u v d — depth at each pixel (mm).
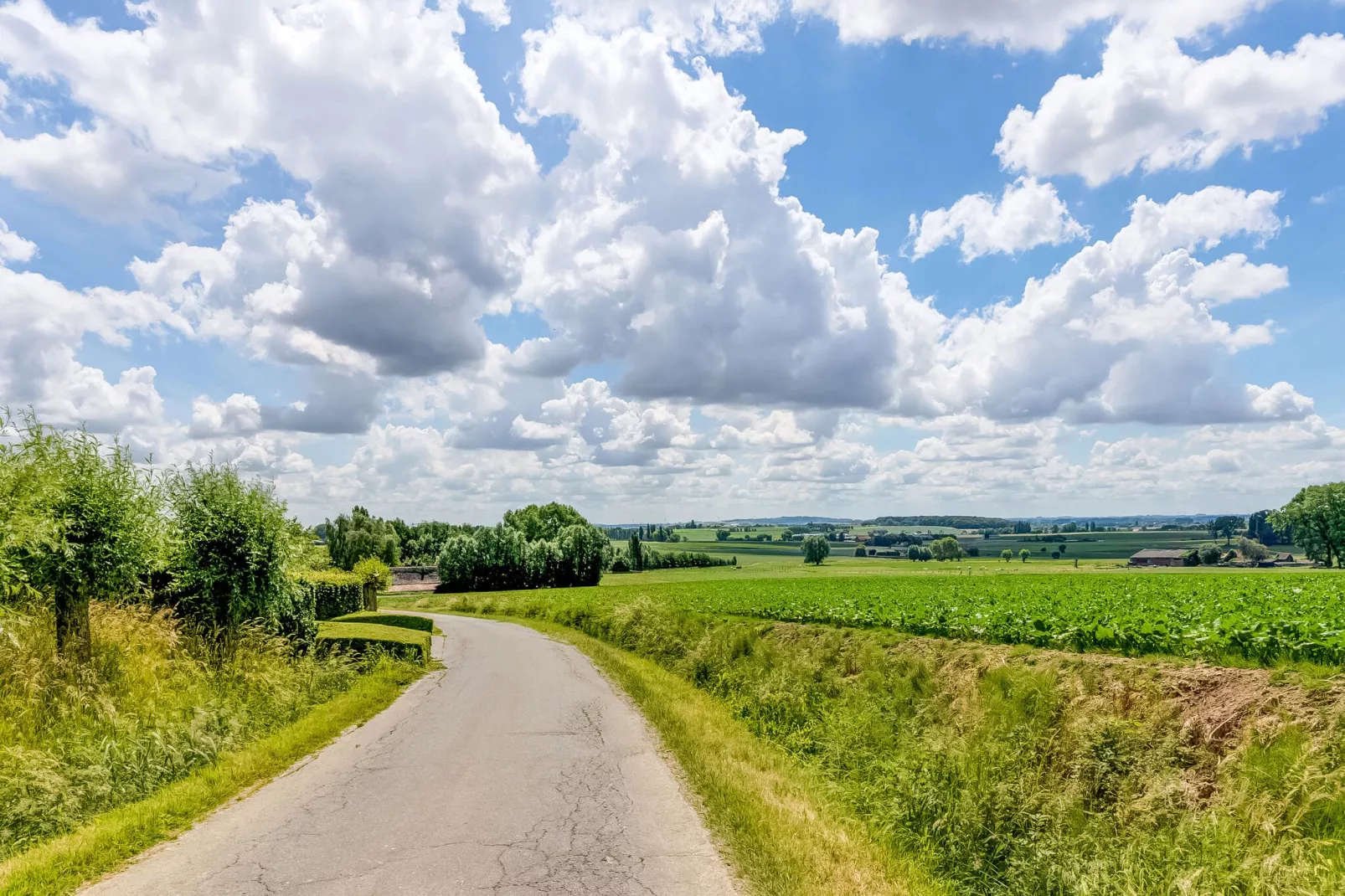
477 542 85375
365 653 18188
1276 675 8203
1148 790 7426
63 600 11188
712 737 10477
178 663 12164
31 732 8961
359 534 96750
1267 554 124188
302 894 5426
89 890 5527
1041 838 7305
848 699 13016
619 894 5387
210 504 14773
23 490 9750
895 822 7797
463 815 7297
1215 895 5852
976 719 10352
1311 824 6410
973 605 20297
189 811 7391
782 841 6367
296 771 9086
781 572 98562
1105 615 14625
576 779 8641
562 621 35094
